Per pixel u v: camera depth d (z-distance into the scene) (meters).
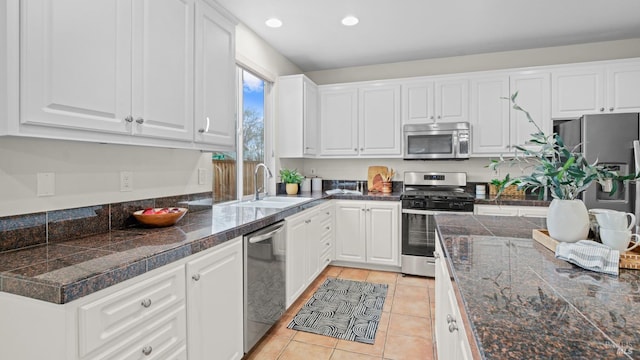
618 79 3.09
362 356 1.99
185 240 1.45
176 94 1.70
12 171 1.27
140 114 1.49
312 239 2.98
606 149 2.77
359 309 2.62
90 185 1.57
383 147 3.80
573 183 1.22
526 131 3.34
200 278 1.47
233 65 2.22
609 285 0.89
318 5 2.64
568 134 3.08
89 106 1.26
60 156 1.44
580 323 0.67
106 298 1.04
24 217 1.31
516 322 0.68
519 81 3.37
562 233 1.21
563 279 0.94
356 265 3.70
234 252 1.75
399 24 2.99
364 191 4.10
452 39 3.35
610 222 1.10
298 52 3.70
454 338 1.03
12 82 1.03
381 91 3.80
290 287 2.48
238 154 3.10
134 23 1.45
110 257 1.18
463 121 3.53
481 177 3.79
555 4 2.64
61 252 1.25
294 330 2.29
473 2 2.61
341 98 3.95
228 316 1.69
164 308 1.27
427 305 2.69
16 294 0.98
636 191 2.65
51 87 1.13
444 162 3.92
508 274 0.98
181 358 1.36
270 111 3.61
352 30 3.11
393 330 2.29
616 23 2.99
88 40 1.25
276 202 2.97
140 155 1.85
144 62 1.50
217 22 2.04
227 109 2.15
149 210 1.80
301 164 4.36
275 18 2.86
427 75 3.98
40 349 0.96
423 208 3.33
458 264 1.08
